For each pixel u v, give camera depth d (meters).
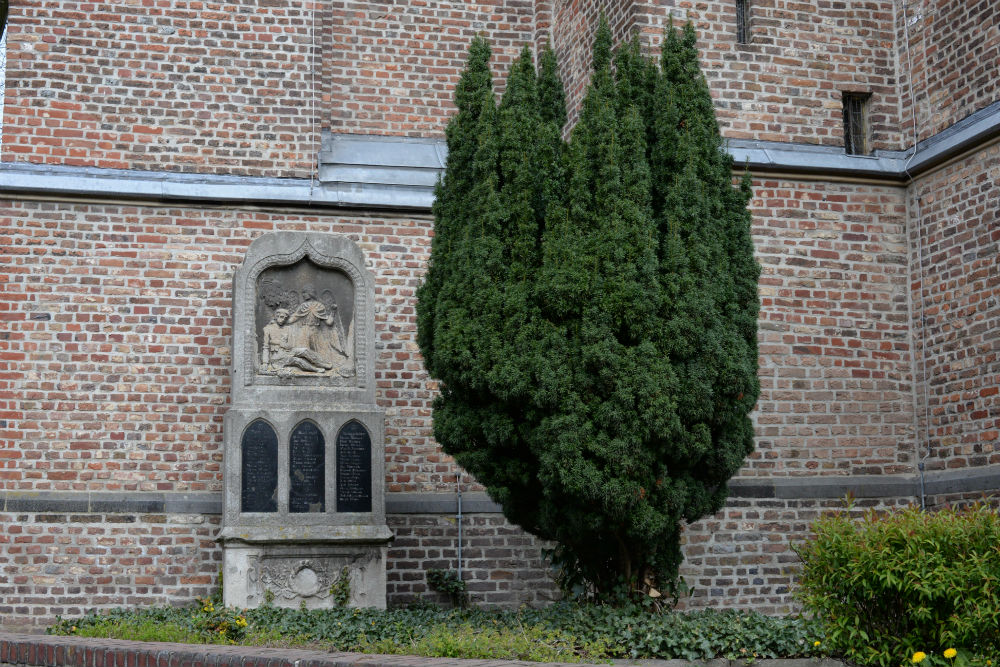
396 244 14.98
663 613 10.61
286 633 11.05
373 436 13.05
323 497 12.77
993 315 13.18
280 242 13.16
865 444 14.09
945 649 8.00
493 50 16.69
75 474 13.71
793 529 13.79
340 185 15.02
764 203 14.23
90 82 14.62
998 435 13.01
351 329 13.28
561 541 11.09
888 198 14.60
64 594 13.45
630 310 10.20
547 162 10.83
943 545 8.07
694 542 13.55
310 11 15.39
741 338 10.77
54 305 13.98
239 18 15.15
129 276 14.19
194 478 13.95
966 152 13.64
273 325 13.06
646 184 10.60
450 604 14.20
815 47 14.73
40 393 13.79
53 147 14.38
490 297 10.51
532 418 10.41
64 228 14.12
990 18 13.45
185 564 13.76
